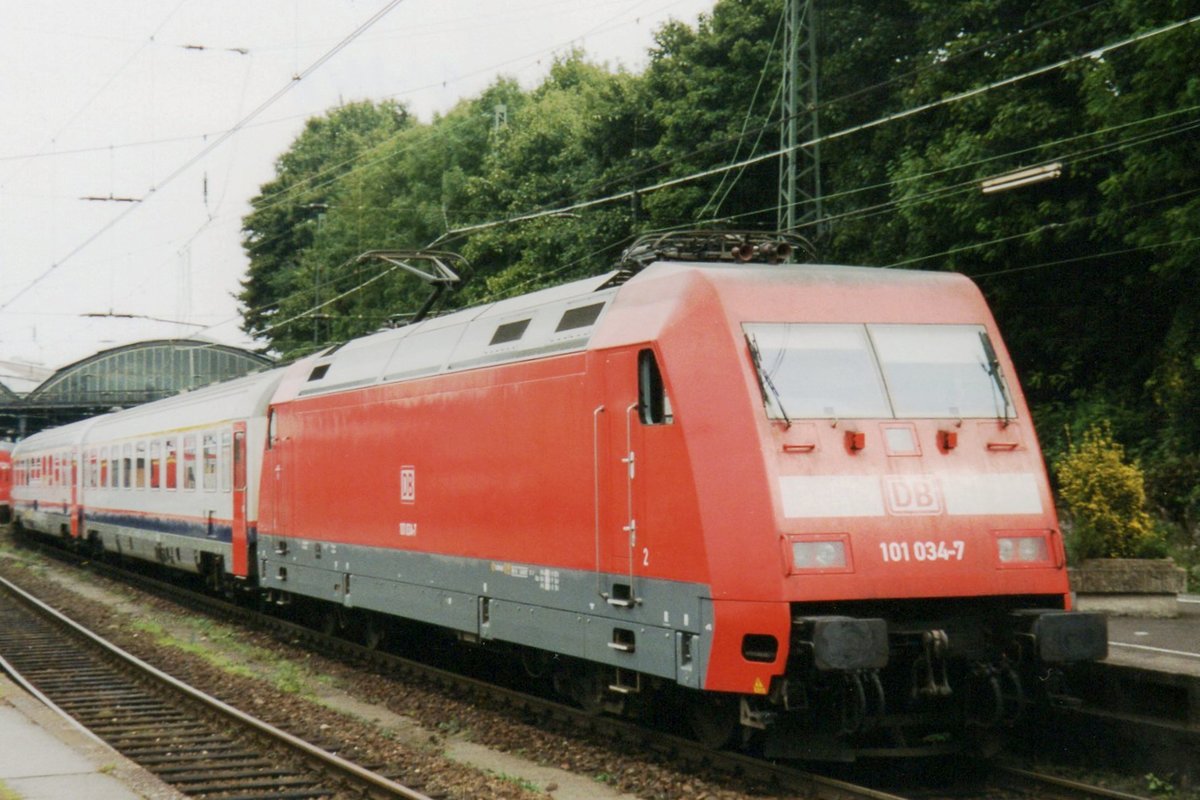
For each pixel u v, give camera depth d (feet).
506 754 35.53
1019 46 77.97
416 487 45.50
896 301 32.63
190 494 76.95
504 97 180.55
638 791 30.50
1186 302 72.84
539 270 122.42
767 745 31.04
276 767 34.22
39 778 29.55
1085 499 48.83
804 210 78.95
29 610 75.46
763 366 30.19
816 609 29.01
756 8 103.60
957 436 31.07
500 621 39.45
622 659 33.04
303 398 57.52
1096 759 32.83
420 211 162.30
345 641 56.90
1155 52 63.52
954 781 32.14
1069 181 76.02
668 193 104.12
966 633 30.83
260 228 235.20
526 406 37.99
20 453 148.25
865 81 91.25
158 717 41.98
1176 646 38.83
